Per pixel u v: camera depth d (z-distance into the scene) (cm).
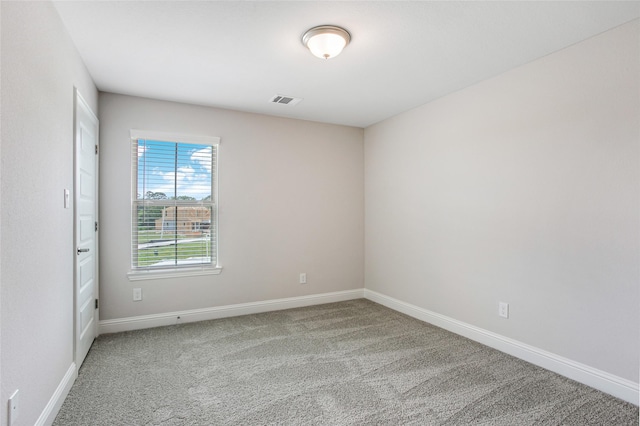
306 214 417
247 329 330
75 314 225
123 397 206
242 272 379
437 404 201
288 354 272
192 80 292
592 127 220
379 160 425
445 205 331
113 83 297
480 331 295
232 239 374
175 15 196
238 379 231
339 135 438
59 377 193
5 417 128
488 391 215
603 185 215
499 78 279
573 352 230
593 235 219
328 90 317
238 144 377
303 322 352
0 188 126
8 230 132
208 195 365
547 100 245
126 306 325
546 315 246
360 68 269
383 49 238
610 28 211
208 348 283
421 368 247
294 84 302
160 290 339
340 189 439
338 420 186
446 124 330
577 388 218
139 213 334
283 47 235
